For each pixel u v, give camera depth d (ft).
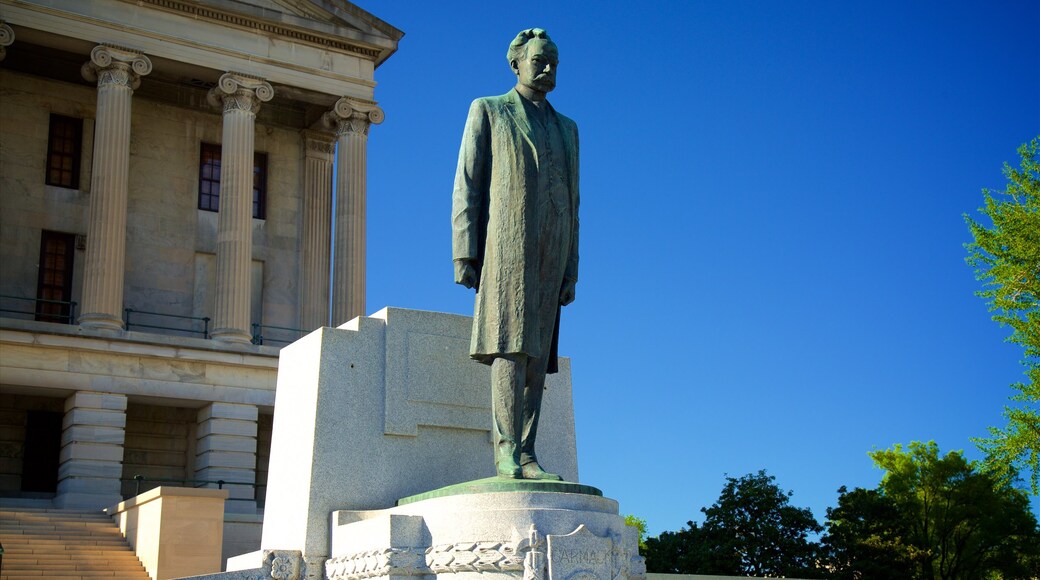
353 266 150.20
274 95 151.33
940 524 185.47
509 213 41.86
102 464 125.29
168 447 138.51
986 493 183.42
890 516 159.74
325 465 42.68
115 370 128.77
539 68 43.62
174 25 142.92
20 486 131.34
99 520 98.58
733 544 143.95
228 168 143.33
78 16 136.98
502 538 37.78
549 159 42.96
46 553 87.25
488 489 39.27
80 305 134.51
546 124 43.80
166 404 134.31
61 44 137.59
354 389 44.04
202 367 133.28
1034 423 116.67
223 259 140.87
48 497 131.95
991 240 119.96
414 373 45.42
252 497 131.23
